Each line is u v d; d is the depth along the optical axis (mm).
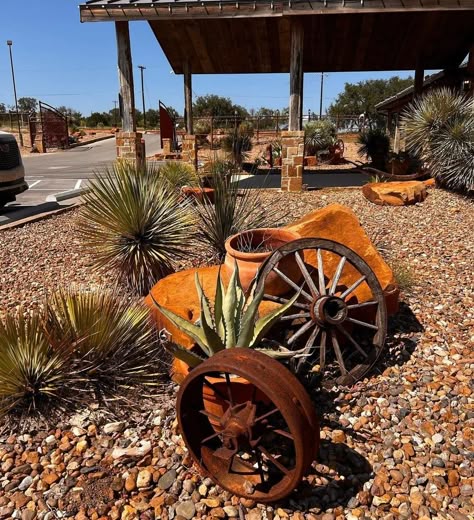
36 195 11953
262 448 2137
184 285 3691
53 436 2617
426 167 9781
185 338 3029
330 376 3096
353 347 3348
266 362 2031
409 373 3188
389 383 3080
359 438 2592
